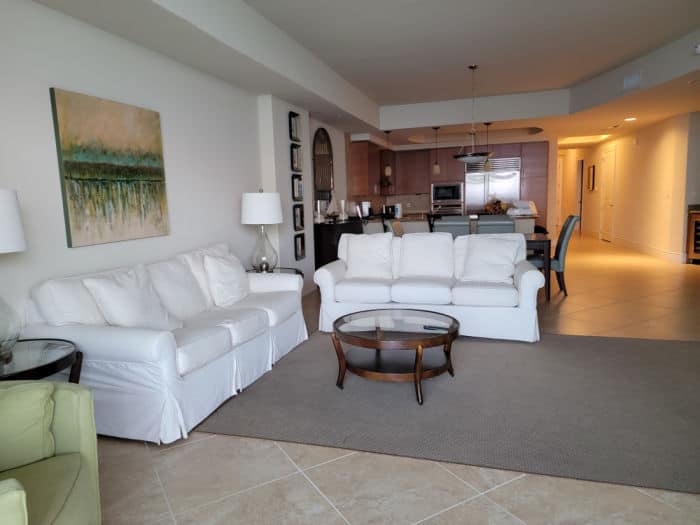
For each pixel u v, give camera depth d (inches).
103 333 97.5
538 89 282.4
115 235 130.6
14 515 43.4
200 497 80.6
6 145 102.7
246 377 127.2
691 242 297.9
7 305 90.0
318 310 212.1
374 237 188.9
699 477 81.9
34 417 62.1
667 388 118.5
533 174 388.2
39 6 109.3
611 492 78.7
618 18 172.9
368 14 162.9
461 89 275.7
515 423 103.1
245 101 200.5
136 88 139.2
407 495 79.6
